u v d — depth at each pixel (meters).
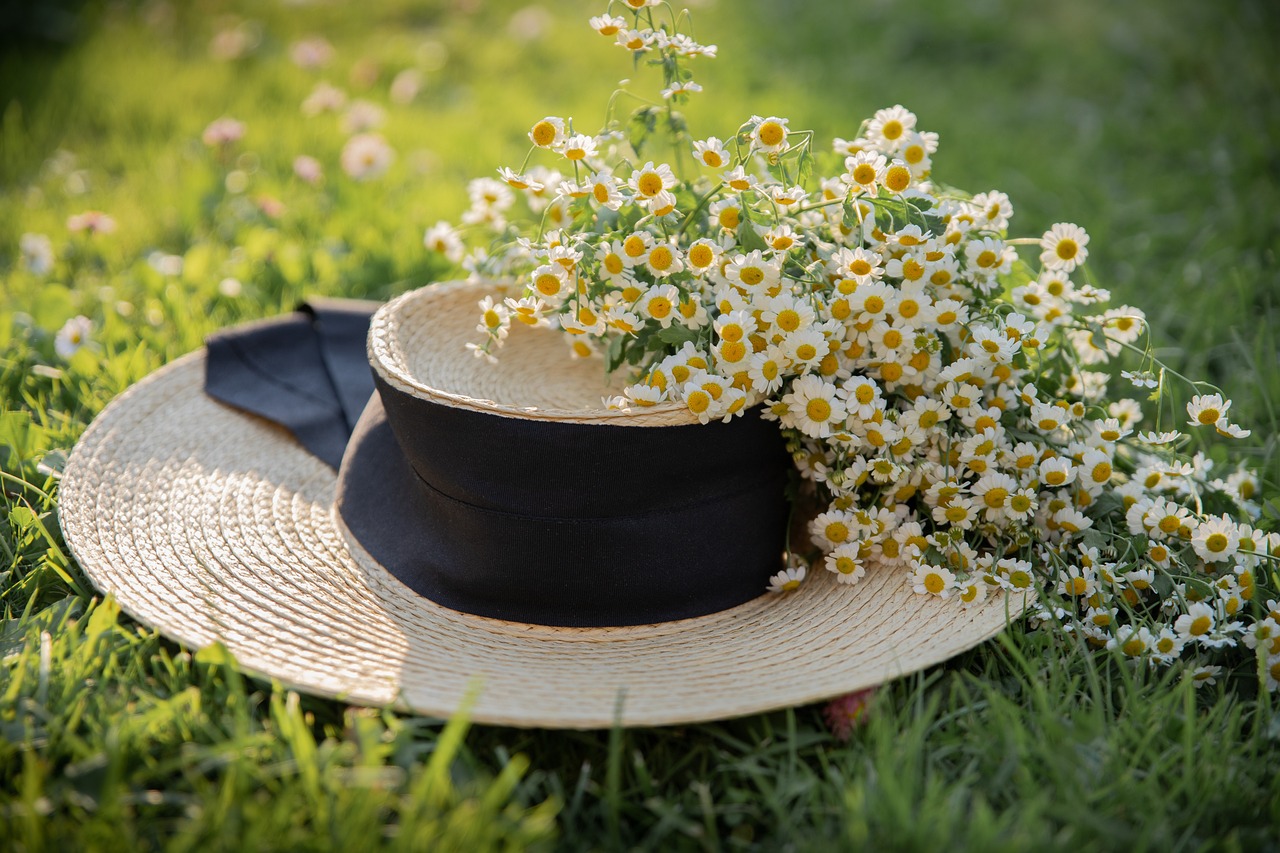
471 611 0.87
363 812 0.76
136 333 1.12
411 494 0.90
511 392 0.95
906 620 0.86
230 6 2.08
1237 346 1.10
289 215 1.28
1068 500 0.89
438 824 0.76
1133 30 2.06
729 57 1.89
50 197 1.33
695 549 0.86
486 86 1.80
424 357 0.94
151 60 1.81
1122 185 1.48
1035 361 0.94
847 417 0.86
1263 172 1.43
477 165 1.47
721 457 0.86
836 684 0.82
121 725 0.79
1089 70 1.90
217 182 1.33
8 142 1.46
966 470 0.89
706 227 0.91
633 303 0.86
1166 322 1.16
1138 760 0.81
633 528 0.85
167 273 1.18
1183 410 1.05
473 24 2.12
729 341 0.84
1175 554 0.88
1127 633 0.87
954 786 0.80
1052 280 0.94
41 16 1.92
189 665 0.84
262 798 0.77
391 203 1.33
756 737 0.82
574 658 0.85
